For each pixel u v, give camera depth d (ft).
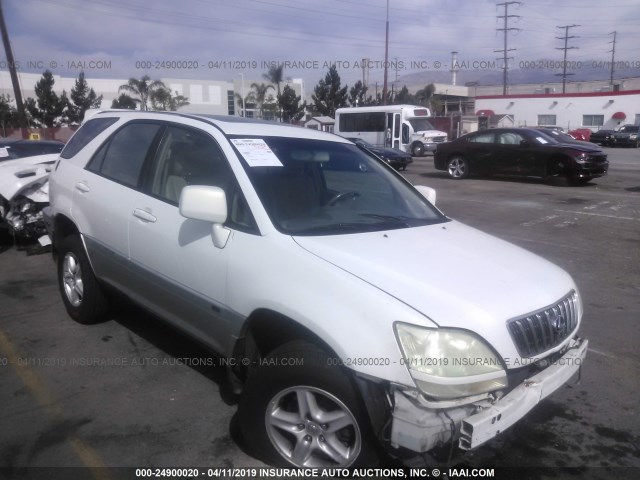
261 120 14.76
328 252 9.77
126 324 16.31
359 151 14.56
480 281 9.62
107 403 12.01
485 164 56.39
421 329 8.36
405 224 12.03
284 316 9.52
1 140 33.37
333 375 8.84
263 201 10.79
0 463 9.94
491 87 258.98
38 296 18.75
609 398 12.87
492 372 8.57
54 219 16.51
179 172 12.58
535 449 10.88
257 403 9.73
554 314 9.77
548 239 29.32
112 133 15.33
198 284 11.16
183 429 11.12
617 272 23.26
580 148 50.96
